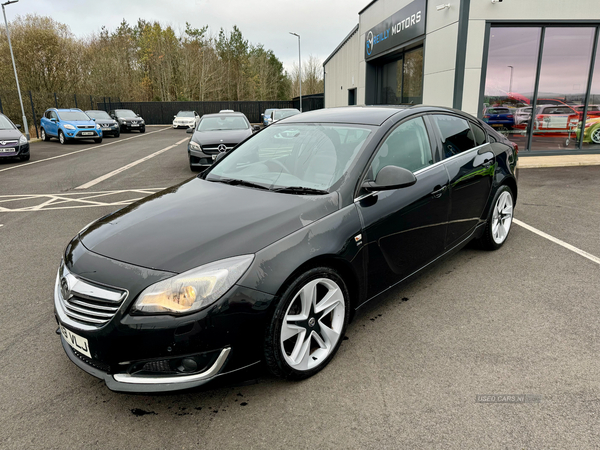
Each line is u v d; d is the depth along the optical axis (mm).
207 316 1958
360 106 3578
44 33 30062
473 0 9695
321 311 2395
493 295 3330
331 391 2279
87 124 19922
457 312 3080
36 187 8992
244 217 2371
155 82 51875
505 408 2105
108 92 39906
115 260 2145
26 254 4629
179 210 2582
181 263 2039
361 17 16906
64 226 5766
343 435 1968
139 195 7898
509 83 10328
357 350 2643
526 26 10039
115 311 1989
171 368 2004
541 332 2789
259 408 2168
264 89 62906
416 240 2988
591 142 10938
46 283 3824
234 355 2047
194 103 41281
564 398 2162
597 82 10562
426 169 3117
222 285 1993
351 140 2900
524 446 1864
